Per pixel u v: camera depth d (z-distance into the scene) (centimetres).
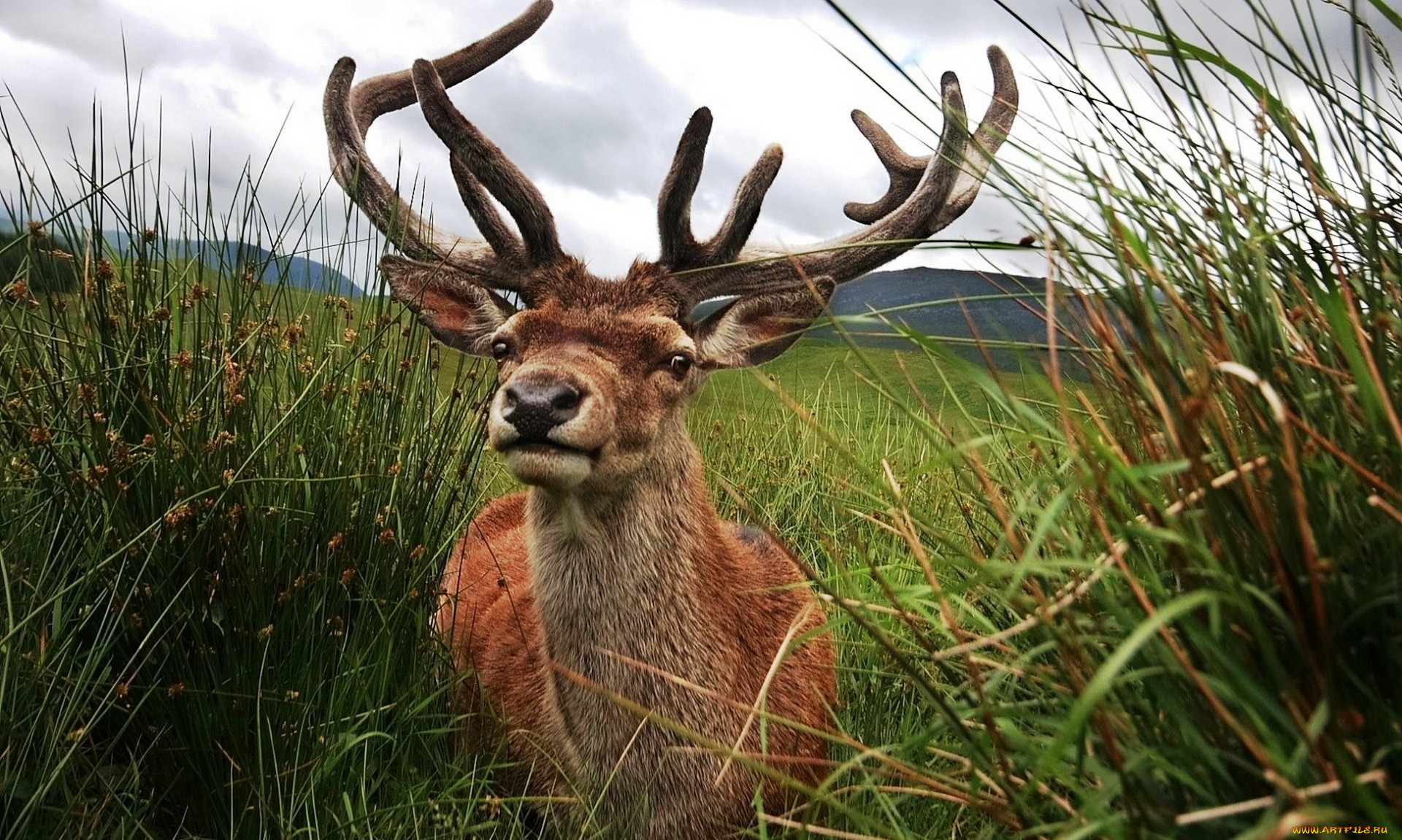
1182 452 141
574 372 261
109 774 230
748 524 386
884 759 171
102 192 251
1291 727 117
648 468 283
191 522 242
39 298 258
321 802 242
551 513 285
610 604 278
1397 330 152
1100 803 136
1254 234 158
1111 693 151
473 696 314
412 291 322
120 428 244
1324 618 121
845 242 341
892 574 316
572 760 284
